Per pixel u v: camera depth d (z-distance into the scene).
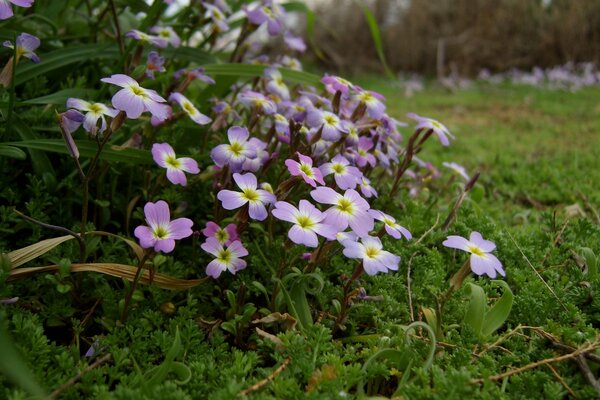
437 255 0.24
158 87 0.30
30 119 0.25
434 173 0.33
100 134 0.22
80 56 0.28
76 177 0.25
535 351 0.19
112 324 0.19
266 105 0.25
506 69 1.37
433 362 0.18
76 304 0.20
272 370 0.17
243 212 0.20
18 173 0.24
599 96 0.97
